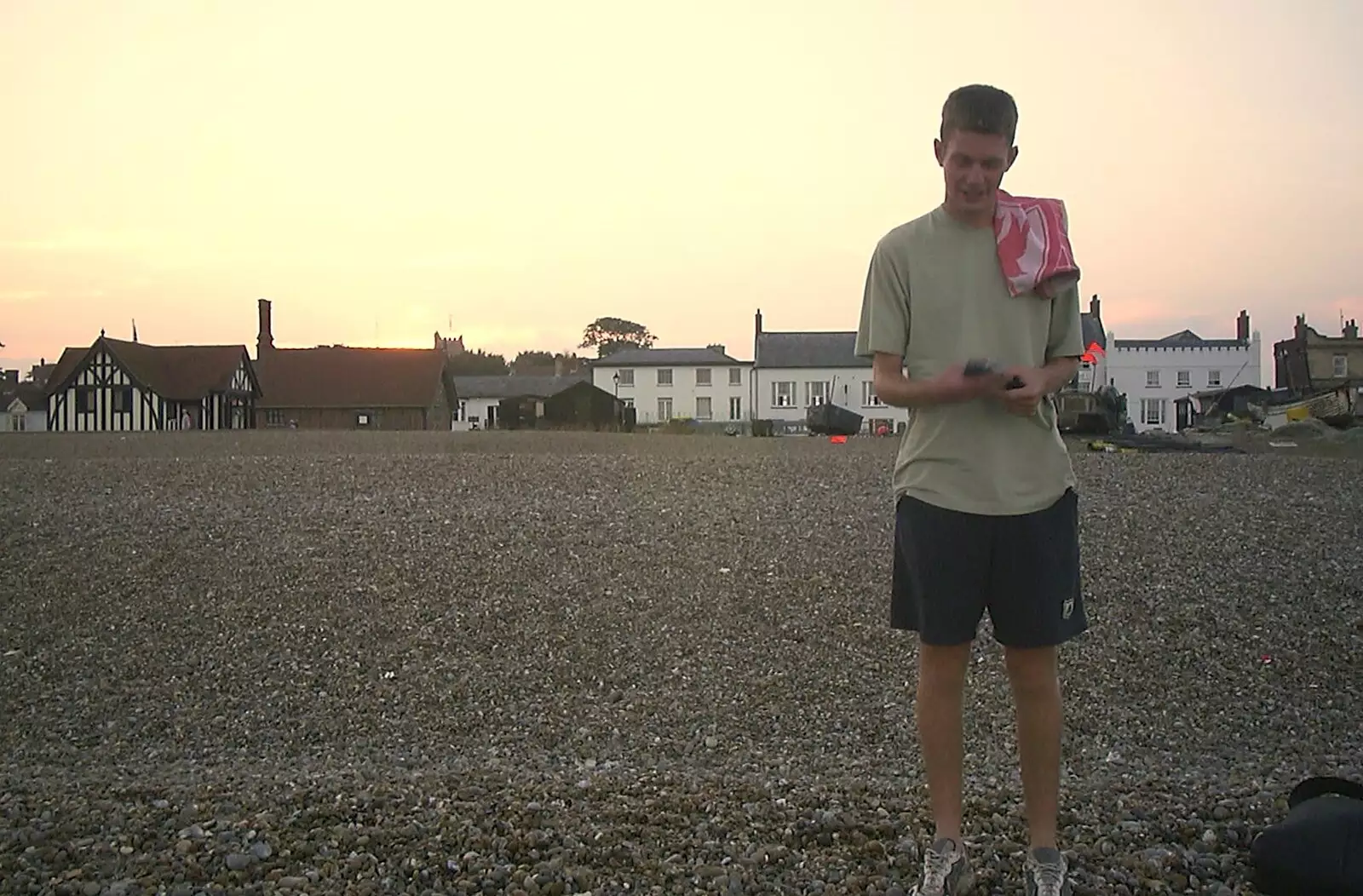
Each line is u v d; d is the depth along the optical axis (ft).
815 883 11.40
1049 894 10.30
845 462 56.59
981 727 21.11
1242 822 12.72
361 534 36.32
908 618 10.78
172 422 191.01
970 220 10.38
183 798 15.03
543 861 12.17
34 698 23.95
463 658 26.05
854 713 22.62
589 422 171.42
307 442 83.61
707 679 24.67
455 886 11.55
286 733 22.12
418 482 48.24
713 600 29.50
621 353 293.43
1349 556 32.12
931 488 10.28
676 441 84.02
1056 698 10.62
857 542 35.19
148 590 30.50
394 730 22.25
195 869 11.94
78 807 14.60
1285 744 20.22
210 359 200.75
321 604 29.45
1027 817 10.92
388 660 25.93
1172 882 11.18
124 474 51.44
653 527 37.42
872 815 13.39
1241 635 26.13
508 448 72.33
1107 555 32.76
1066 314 10.42
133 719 22.84
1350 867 10.57
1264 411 108.88
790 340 270.87
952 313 10.31
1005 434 10.24
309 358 231.09
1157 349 228.84
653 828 13.14
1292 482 46.37
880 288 10.54
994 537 10.23
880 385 10.36
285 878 11.65
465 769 18.84
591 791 15.02
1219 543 33.94
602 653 26.18
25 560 33.22
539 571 32.17
